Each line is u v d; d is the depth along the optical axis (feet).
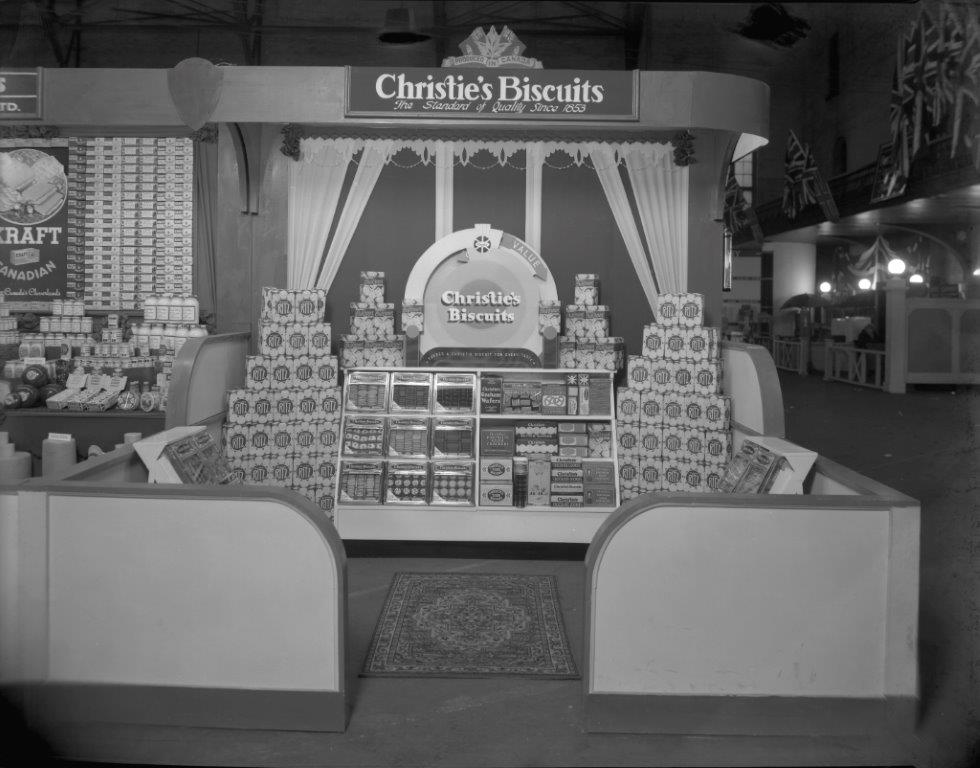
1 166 22.21
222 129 19.99
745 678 10.48
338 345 20.56
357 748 10.27
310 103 16.90
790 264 95.40
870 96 70.28
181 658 10.57
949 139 51.01
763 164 86.38
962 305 53.31
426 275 19.80
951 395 51.39
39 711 10.58
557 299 19.97
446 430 19.25
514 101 17.01
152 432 21.09
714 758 10.09
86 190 22.39
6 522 10.61
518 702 11.64
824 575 10.39
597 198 20.61
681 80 17.13
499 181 20.56
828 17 77.30
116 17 58.54
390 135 20.16
